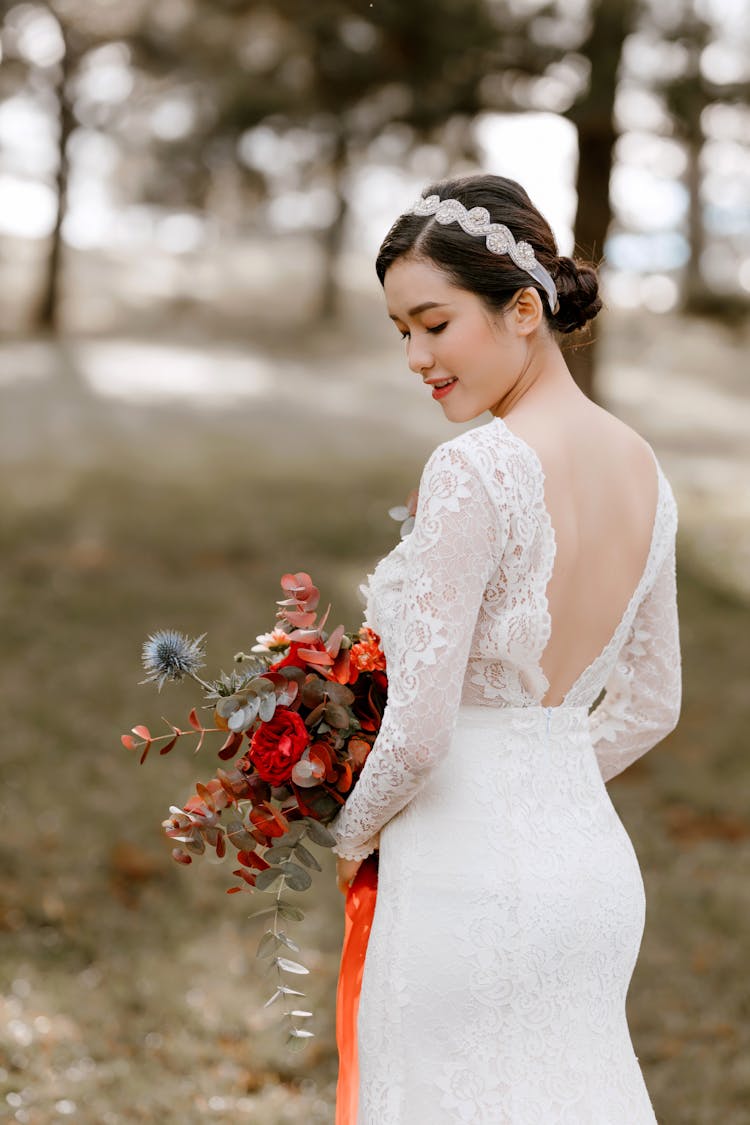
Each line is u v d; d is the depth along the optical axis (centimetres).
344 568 1138
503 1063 202
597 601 210
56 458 1582
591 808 214
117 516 1293
